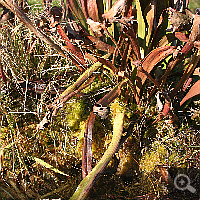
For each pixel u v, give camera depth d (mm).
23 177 786
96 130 823
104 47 745
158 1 791
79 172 806
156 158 799
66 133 774
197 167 784
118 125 741
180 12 689
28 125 831
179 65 908
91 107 848
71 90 716
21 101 844
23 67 860
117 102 828
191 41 695
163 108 771
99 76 862
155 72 847
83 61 784
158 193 760
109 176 807
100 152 814
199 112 817
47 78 866
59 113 826
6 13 737
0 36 800
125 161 808
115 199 772
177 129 828
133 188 785
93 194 783
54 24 718
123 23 679
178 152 803
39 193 779
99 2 789
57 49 741
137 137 816
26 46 904
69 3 804
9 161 790
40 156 812
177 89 791
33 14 815
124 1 668
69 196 775
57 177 799
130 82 741
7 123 824
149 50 784
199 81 767
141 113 801
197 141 809
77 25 721
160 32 820
